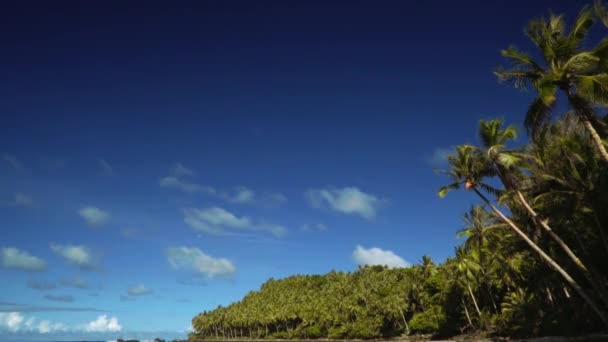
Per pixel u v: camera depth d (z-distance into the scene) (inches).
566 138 1574.8
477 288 3444.9
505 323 2792.8
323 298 5969.5
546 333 2272.4
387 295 4702.3
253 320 7263.8
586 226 1641.2
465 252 3223.4
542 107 1263.5
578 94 1187.9
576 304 2178.9
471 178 1536.7
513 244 2145.7
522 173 1614.2
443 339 3457.2
